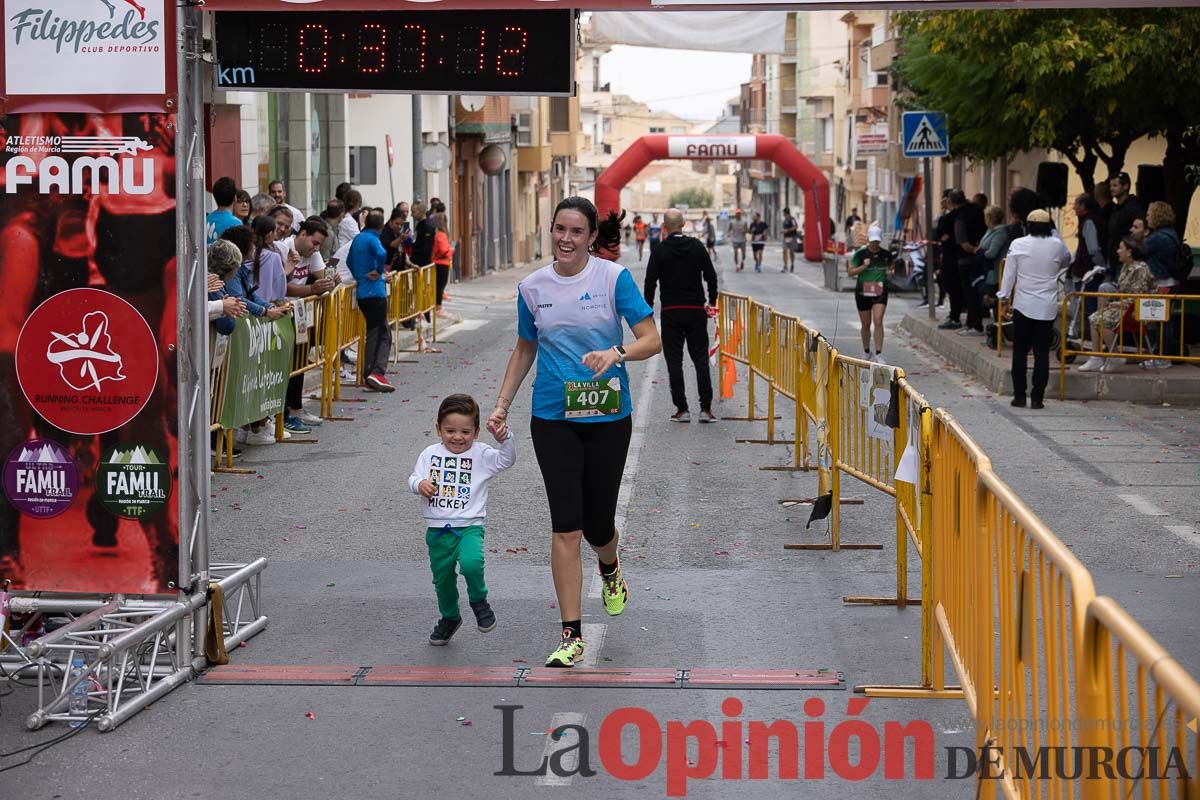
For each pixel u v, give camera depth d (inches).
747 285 1748.3
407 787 211.8
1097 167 1211.2
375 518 397.4
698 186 6314.0
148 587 260.5
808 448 485.4
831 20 3464.6
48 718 238.5
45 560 261.7
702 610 305.1
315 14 394.0
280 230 573.6
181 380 257.0
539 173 2672.2
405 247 921.5
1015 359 595.5
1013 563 179.5
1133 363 657.0
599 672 261.0
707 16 509.4
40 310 257.9
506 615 301.4
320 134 1170.0
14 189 256.1
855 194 2942.9
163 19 250.7
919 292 1504.7
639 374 739.4
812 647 278.2
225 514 402.9
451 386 687.7
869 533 376.5
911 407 274.1
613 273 264.7
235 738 232.1
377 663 269.6
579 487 266.4
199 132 257.3
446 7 297.9
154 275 255.6
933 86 791.1
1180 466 466.6
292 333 520.1
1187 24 661.9
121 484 259.4
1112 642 130.3
